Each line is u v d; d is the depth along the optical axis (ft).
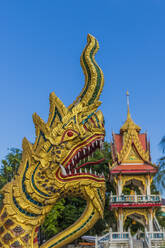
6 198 25.68
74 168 27.78
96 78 28.37
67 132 26.94
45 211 25.88
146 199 68.80
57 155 26.35
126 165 73.05
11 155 74.18
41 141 27.32
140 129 78.48
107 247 59.21
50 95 28.86
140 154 73.87
